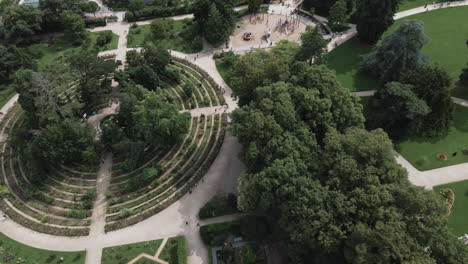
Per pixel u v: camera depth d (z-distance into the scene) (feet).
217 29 371.97
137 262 224.12
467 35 372.38
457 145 275.80
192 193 260.42
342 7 371.56
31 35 409.90
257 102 235.40
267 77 256.73
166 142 280.72
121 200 255.91
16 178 274.36
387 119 277.64
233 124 241.55
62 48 392.27
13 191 267.39
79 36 399.24
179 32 406.62
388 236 156.97
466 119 293.02
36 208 255.09
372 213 172.04
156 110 261.24
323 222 175.32
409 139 283.18
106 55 379.35
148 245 231.91
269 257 223.10
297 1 458.50
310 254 200.44
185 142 294.46
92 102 324.80
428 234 163.94
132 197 258.37
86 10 425.69
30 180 270.67
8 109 332.80
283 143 207.00
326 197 182.29
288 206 189.37
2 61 341.62
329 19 387.55
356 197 177.78
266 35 398.83
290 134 213.46
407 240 160.66
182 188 263.90
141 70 313.94
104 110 322.96
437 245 167.02
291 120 214.90
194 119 314.55
